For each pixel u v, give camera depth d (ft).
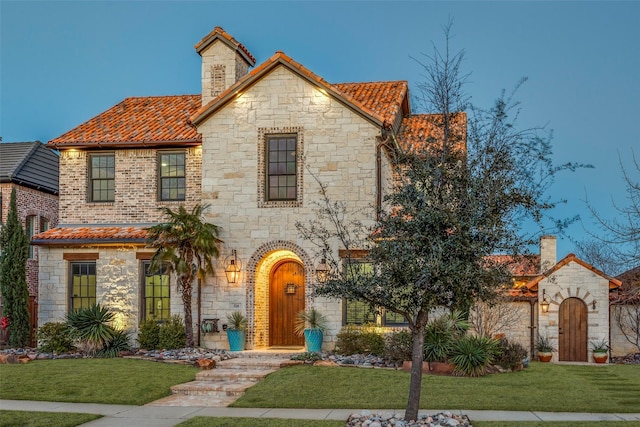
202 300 68.54
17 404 45.78
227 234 68.49
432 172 38.42
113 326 70.03
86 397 47.70
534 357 75.51
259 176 68.44
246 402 45.39
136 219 73.26
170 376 54.54
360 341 62.69
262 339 69.31
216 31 74.69
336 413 41.78
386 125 65.62
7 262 75.56
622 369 64.39
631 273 57.98
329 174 66.95
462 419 38.22
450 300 36.83
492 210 36.78
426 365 55.47
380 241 38.63
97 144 73.00
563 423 37.55
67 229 73.56
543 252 79.77
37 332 70.44
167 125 76.02
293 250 67.05
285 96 68.49
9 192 91.15
